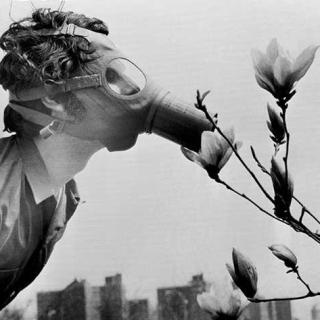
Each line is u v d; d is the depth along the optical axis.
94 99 1.04
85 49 1.04
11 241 1.04
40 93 1.04
